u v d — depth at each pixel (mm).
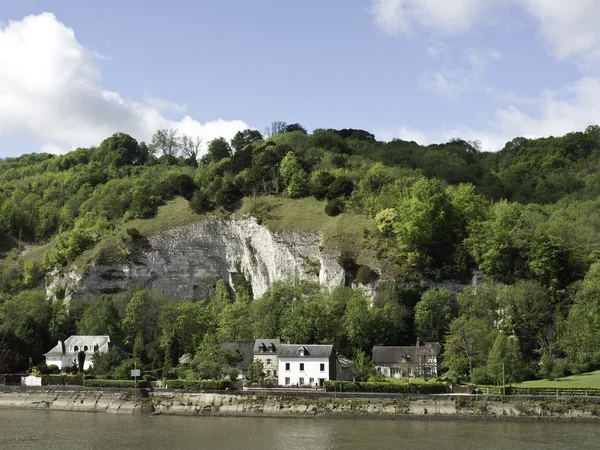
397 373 146625
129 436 103062
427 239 175625
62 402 132375
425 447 94375
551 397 115875
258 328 160250
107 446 96250
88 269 199000
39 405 133250
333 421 115312
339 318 158250
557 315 148375
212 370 137375
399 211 185125
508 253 167375
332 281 178750
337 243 185250
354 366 138625
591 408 113812
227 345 149750
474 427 109062
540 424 111500
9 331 163875
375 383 122438
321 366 132625
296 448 94312
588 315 139375
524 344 147625
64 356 162375
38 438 101875
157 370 148125
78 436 103250
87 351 162625
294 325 151875
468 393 120562
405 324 160500
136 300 175500
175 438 101375
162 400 127125
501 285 160625
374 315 156000
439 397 117875
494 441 98000
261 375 135250
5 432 106562
